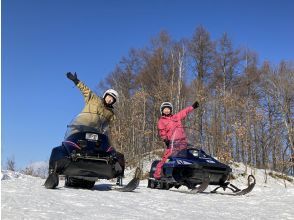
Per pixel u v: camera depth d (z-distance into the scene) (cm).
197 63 3675
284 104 3189
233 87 3591
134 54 3662
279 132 2795
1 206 461
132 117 2427
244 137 2272
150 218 448
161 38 3622
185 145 946
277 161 2441
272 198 748
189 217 472
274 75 3438
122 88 3428
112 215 452
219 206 605
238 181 1852
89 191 737
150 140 2459
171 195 757
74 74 813
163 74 3431
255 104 2738
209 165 875
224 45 3712
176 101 2891
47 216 417
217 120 2339
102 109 819
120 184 847
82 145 750
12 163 1570
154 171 989
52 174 739
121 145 2116
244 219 480
